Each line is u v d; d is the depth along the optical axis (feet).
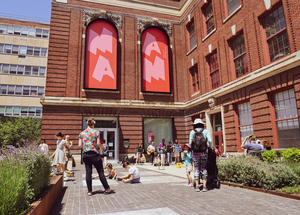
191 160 22.93
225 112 49.60
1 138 98.17
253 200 15.90
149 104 66.69
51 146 56.18
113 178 29.25
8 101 125.39
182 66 73.51
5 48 130.62
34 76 132.46
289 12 35.32
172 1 77.30
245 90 43.62
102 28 66.23
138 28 70.54
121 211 13.28
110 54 65.41
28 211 9.48
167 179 28.12
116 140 63.67
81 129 59.47
